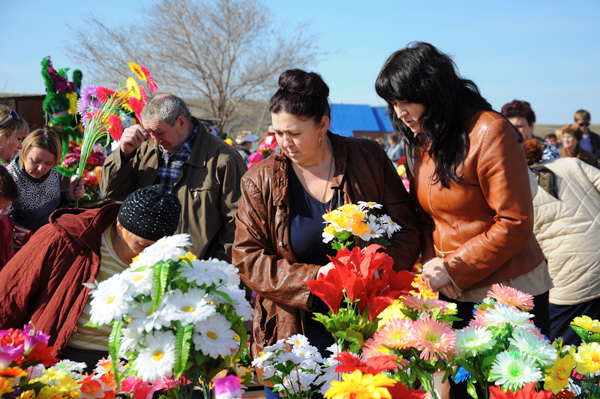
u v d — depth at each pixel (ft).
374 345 3.91
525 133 11.85
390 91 6.28
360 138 6.99
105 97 11.71
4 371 3.73
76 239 6.14
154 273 3.76
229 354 3.87
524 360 3.93
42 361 4.06
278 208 6.42
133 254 6.23
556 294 10.10
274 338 6.49
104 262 6.30
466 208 6.48
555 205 9.83
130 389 4.30
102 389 4.20
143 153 10.42
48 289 6.04
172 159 10.12
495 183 6.13
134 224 5.88
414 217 6.98
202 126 10.34
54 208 12.39
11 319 5.95
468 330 4.10
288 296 6.06
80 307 5.96
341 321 4.17
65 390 4.02
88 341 6.23
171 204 5.96
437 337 3.88
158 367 3.55
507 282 6.57
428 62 6.14
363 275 4.10
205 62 72.33
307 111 5.95
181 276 3.84
